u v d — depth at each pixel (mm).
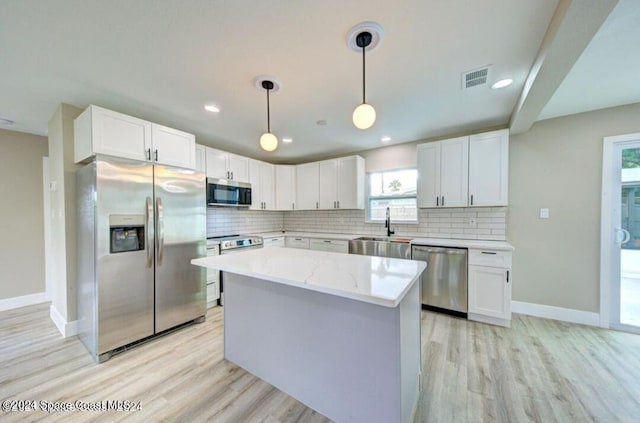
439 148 3293
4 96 2311
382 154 4188
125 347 2305
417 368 1713
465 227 3436
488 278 2775
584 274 2791
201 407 1635
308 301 1659
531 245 3037
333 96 2391
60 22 1423
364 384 1438
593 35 1352
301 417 1571
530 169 3029
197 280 2844
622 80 2145
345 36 1582
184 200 2723
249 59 1812
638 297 2604
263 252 2314
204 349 2324
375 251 3506
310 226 5074
